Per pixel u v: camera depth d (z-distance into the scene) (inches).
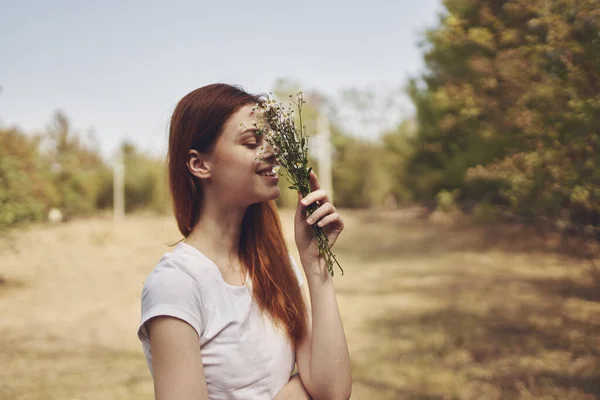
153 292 53.4
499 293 347.9
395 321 290.7
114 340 272.4
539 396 171.2
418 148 842.2
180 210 61.8
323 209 62.5
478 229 733.9
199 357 52.9
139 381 205.0
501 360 211.6
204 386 52.5
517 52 172.6
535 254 495.2
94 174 1599.4
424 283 407.8
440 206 891.4
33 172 580.7
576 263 426.9
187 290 53.6
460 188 668.7
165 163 65.1
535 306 304.2
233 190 59.8
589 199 176.2
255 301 60.2
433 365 210.8
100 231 964.6
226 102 59.9
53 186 1253.1
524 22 175.2
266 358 57.9
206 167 60.3
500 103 190.4
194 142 60.2
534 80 173.3
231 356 55.5
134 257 659.4
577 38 158.9
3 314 336.2
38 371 216.2
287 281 64.6
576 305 300.8
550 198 189.6
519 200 205.2
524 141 182.9
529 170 179.2
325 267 63.4
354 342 249.9
